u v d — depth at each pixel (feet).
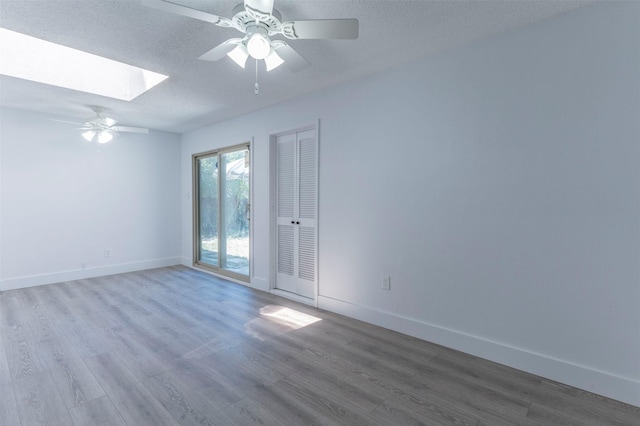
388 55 8.59
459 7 6.45
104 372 7.19
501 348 7.63
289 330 9.57
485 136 7.77
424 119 8.78
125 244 16.85
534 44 7.04
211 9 6.49
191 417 5.74
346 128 10.57
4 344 8.51
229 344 8.63
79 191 15.33
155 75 10.57
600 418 5.79
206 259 17.72
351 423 5.64
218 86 10.80
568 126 6.69
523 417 5.82
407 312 9.29
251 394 6.44
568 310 6.77
